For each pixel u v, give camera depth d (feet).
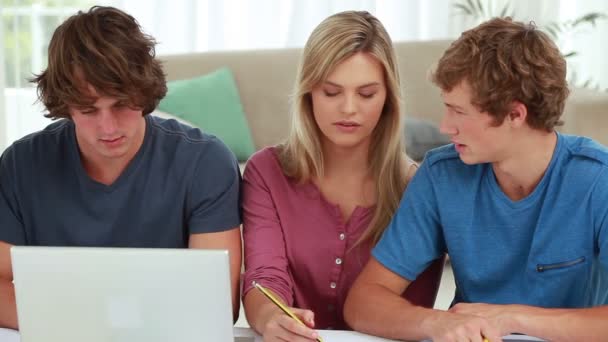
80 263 4.28
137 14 16.52
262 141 14.65
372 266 5.97
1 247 5.91
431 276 6.30
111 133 5.16
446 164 5.96
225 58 14.96
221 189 5.89
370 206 6.34
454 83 5.21
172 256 4.25
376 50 5.77
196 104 14.01
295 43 16.56
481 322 4.99
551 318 5.12
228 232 5.94
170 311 4.33
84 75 4.98
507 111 5.18
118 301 4.33
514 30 5.22
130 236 5.92
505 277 5.80
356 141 5.91
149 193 5.86
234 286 5.94
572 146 5.62
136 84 5.08
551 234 5.58
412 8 16.61
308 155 6.26
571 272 5.57
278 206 6.32
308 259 6.30
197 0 16.49
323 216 6.31
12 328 5.48
